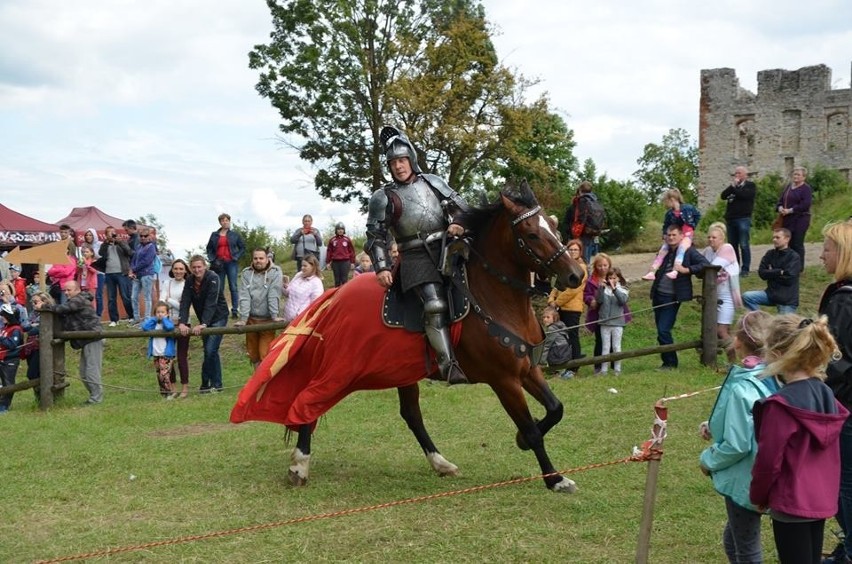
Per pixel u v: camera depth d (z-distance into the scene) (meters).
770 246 21.78
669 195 12.07
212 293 11.96
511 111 23.53
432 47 23.61
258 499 6.70
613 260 22.67
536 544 5.47
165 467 7.74
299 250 17.62
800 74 37.28
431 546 5.47
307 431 7.10
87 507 6.59
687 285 11.57
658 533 5.65
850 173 36.53
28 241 22.19
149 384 14.06
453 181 24.33
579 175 33.88
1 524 6.21
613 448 7.86
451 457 7.84
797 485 3.91
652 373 11.27
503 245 6.40
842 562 4.93
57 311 11.44
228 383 13.41
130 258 17.61
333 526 5.91
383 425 9.22
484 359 6.43
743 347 4.35
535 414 9.32
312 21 23.62
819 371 4.12
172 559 5.36
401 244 6.53
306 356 7.13
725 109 38.88
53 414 10.77
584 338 14.22
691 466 7.14
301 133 25.16
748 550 4.31
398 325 6.54
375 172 24.66
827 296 4.86
